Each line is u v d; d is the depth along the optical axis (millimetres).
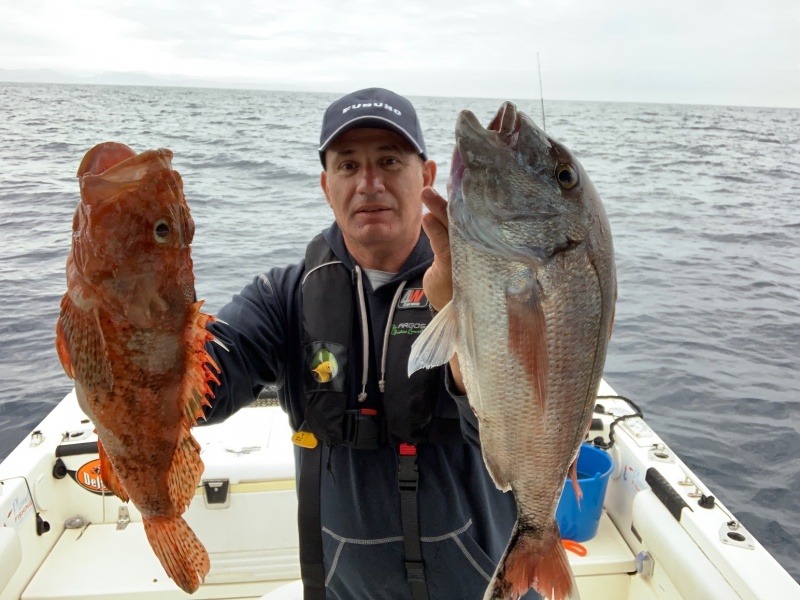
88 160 1281
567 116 53188
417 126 2340
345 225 2285
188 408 1361
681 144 30703
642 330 7336
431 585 2209
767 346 6984
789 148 31516
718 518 2793
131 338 1270
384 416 2195
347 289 2316
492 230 1587
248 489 3305
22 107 37031
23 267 8039
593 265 1620
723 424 5465
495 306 1609
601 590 3193
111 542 3361
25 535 3090
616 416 3725
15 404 5230
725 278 9414
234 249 8734
